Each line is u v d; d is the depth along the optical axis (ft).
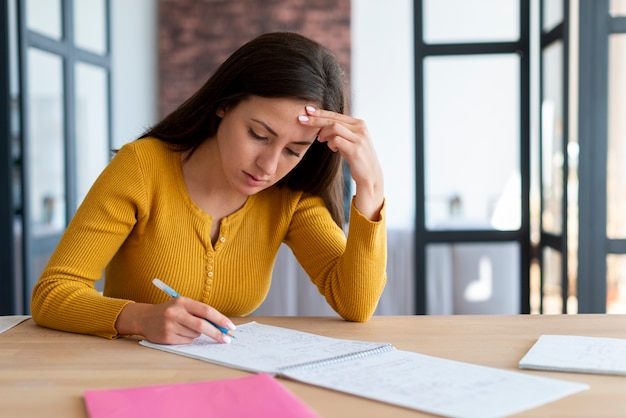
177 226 4.55
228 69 4.15
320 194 4.91
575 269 8.89
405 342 3.72
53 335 3.91
